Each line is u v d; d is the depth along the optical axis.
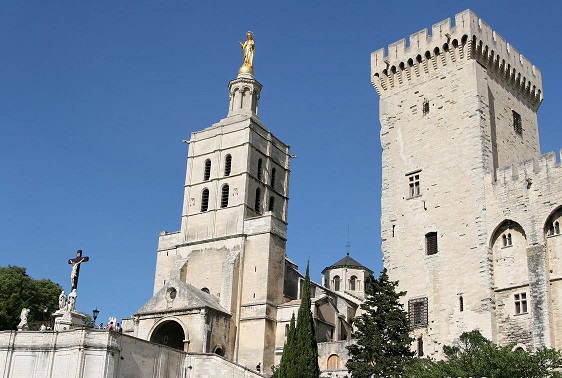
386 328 52.53
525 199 53.81
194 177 89.88
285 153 95.06
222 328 74.94
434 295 56.97
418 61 65.00
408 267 59.56
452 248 57.09
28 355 56.66
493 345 42.72
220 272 81.38
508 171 55.69
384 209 63.12
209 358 62.59
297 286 86.44
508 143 62.06
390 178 63.81
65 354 55.69
